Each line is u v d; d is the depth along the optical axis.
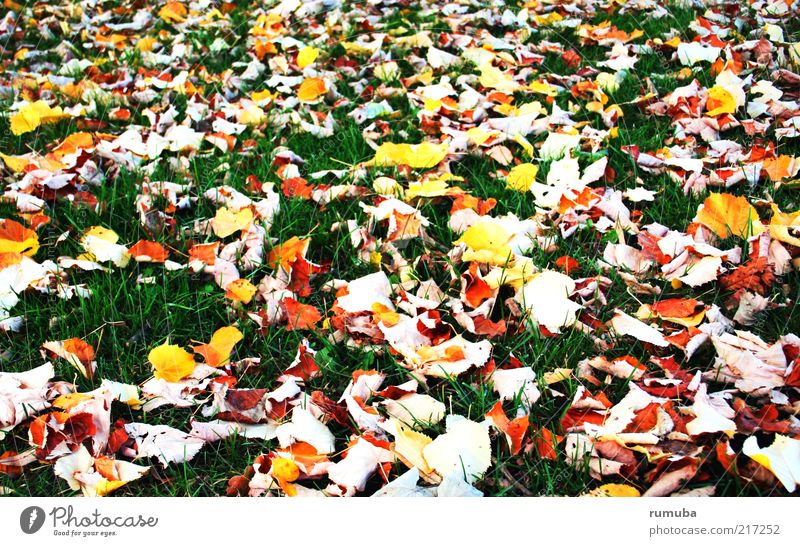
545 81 3.19
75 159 2.53
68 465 1.48
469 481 1.43
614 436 1.44
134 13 4.45
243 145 2.76
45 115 2.92
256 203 2.30
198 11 4.43
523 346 1.77
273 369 1.75
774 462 1.34
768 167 2.30
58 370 1.74
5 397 1.59
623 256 1.99
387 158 2.46
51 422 1.52
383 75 3.33
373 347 1.75
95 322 1.87
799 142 2.53
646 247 2.01
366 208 2.20
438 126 2.79
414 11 4.25
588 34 3.64
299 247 2.09
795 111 2.66
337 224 2.21
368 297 1.82
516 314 1.85
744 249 1.99
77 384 1.71
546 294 1.82
